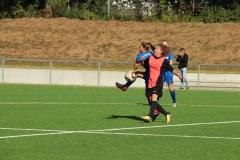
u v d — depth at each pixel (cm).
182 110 4062
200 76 8538
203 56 11338
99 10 14188
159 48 3112
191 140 2622
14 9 14438
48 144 2475
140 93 5972
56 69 8888
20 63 10369
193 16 13650
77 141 2561
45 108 4109
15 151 2305
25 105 4347
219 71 9594
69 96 5409
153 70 3119
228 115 3728
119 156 2223
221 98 5409
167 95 5762
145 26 13200
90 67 10262
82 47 12300
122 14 13750
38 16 14175
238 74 8469
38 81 8338
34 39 12731
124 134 2780
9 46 12425
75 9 14175
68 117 3506
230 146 2469
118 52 11969
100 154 2258
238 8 13262
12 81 8450
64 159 2156
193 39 12169
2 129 2923
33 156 2206
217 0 13762
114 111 3912
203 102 4856
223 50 11506
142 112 3850
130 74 3366
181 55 7219
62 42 12569
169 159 2177
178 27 12975
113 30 13062
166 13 13788
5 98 5044
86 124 3150
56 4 14300
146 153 2289
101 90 6469
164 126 3088
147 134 2784
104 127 3025
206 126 3117
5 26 13438
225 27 12600
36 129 2933
